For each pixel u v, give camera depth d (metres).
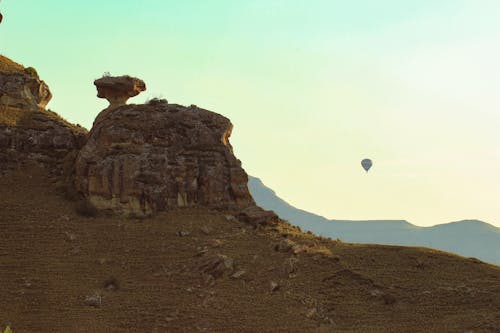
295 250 84.44
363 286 79.00
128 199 91.81
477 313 74.25
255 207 94.38
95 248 84.75
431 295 77.38
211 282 79.38
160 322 72.94
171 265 82.38
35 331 70.56
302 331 72.00
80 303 75.56
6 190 93.38
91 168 93.25
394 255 84.75
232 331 71.81
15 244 83.94
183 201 93.75
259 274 80.75
